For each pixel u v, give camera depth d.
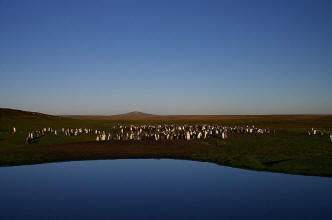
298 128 83.00
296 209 17.55
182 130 70.50
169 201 19.19
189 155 36.81
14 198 19.83
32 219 16.11
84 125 82.38
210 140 49.78
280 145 42.84
